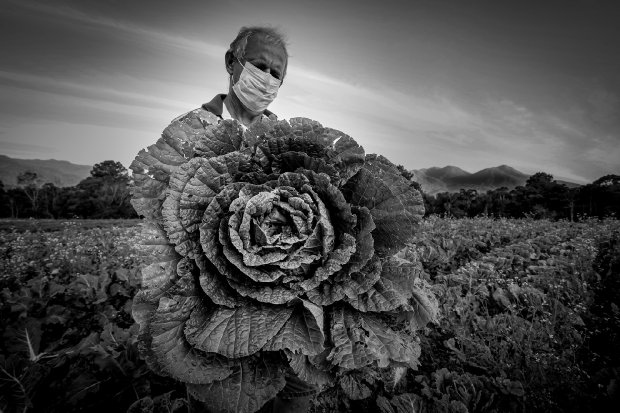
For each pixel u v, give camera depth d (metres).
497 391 2.99
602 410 2.84
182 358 1.00
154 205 1.15
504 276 6.07
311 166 1.19
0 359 2.06
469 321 4.16
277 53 1.79
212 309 1.09
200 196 1.12
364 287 1.08
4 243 11.63
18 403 2.00
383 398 2.73
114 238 11.96
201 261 1.08
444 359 3.58
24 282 6.25
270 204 1.12
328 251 1.10
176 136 1.25
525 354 3.42
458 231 12.34
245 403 1.02
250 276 1.04
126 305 4.36
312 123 1.22
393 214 1.15
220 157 1.15
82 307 4.30
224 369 1.02
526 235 12.18
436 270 6.76
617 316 4.81
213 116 1.49
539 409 2.89
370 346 1.05
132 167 1.16
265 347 1.02
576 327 4.48
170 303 1.03
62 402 2.09
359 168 1.19
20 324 2.62
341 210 1.12
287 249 1.09
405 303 1.12
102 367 2.27
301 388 1.24
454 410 2.68
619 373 3.15
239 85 1.79
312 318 1.08
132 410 1.98
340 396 2.79
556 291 5.10
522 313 4.91
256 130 1.26
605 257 8.35
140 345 1.05
